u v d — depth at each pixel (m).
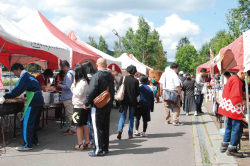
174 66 7.91
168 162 4.45
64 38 9.04
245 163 4.22
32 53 9.21
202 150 5.11
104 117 4.87
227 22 28.81
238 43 4.68
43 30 8.23
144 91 6.41
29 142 5.18
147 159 4.61
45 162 4.44
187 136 6.49
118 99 5.89
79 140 5.25
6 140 5.99
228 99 4.61
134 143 5.79
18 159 4.59
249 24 28.47
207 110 11.59
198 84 10.35
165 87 7.98
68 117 6.60
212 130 7.04
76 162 4.44
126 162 4.44
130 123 6.23
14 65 5.09
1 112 4.92
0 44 7.47
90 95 4.54
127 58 20.33
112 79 4.89
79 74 5.05
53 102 6.86
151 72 18.91
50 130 7.22
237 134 4.55
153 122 8.64
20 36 5.79
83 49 10.03
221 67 5.97
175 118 8.02
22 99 6.07
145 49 55.69
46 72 7.25
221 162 4.31
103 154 4.83
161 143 5.79
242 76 4.61
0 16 5.90
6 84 27.47
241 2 27.81
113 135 6.64
